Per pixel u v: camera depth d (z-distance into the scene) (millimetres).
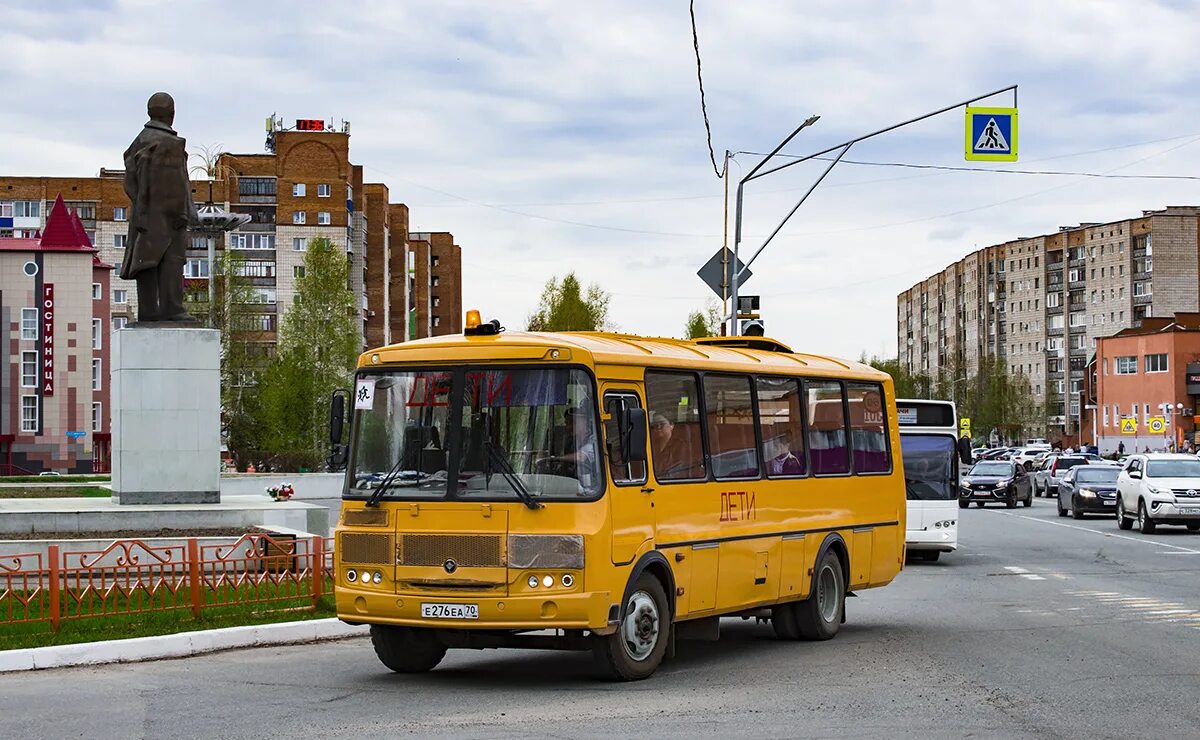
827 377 17188
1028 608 19328
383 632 13180
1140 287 141750
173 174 26203
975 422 145000
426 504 12336
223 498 29953
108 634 14930
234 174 109938
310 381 73125
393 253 127062
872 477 18047
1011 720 10461
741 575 14602
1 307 71250
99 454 79750
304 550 19250
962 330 182000
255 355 84312
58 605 15188
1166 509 37406
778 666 13812
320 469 72750
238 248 109375
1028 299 162750
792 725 10266
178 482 25891
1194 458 39281
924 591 22219
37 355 71500
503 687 12406
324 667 13875
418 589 12297
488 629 12078
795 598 15812
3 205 113062
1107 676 12812
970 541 35000
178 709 11219
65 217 72812
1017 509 55688
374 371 12953
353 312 84438
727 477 14531
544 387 12320
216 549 17156
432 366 12688
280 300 109375
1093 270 150250
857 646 15484
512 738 9758
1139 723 10336
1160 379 113625
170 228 26219
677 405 13734
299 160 109750
